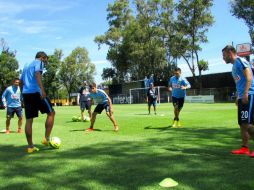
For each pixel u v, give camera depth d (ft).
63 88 303.48
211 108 93.97
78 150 28.19
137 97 208.64
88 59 289.94
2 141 35.63
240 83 24.56
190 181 18.04
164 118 60.70
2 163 23.81
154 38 214.48
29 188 17.79
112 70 259.80
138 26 213.66
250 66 24.64
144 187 17.26
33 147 28.43
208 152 25.81
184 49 191.42
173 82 45.68
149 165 21.88
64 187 17.75
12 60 220.43
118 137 35.94
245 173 19.27
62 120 62.80
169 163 22.22
